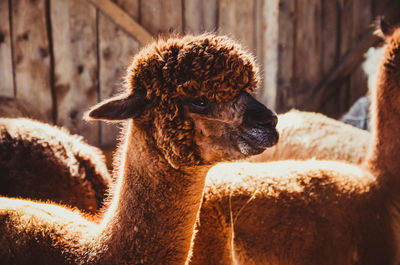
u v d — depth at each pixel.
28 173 3.16
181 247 2.14
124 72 5.99
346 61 8.64
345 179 3.01
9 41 5.48
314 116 4.67
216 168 2.99
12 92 5.57
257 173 2.94
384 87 3.28
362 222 2.89
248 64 2.07
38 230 2.13
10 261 2.04
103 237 2.10
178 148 2.03
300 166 3.08
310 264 2.75
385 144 3.21
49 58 5.75
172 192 2.09
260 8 7.22
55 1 5.68
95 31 6.01
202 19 6.88
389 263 2.98
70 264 2.05
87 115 1.98
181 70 2.01
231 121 2.02
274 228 2.72
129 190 2.13
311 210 2.79
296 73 8.05
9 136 3.27
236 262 2.73
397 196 3.13
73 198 3.20
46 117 5.80
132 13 6.29
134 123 2.12
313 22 8.20
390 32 3.67
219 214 2.68
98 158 3.76
